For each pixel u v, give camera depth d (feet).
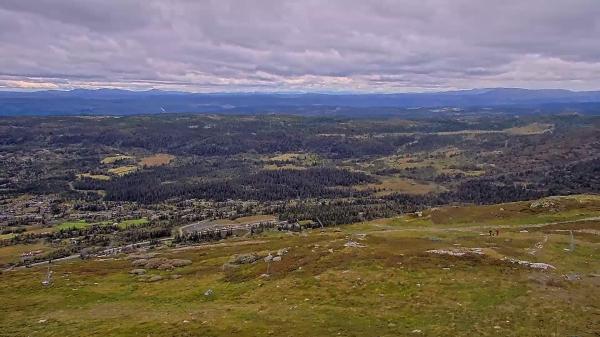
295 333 185.16
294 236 531.09
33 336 211.82
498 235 376.07
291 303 227.40
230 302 243.60
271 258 322.34
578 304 201.67
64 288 314.14
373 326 188.96
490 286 225.76
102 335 200.85
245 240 600.39
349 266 270.26
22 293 308.60
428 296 218.59
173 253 462.19
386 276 248.11
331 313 207.21
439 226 520.42
